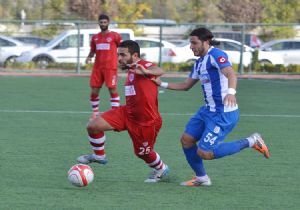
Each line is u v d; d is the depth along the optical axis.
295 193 17.22
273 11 91.62
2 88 46.22
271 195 16.97
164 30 71.38
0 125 28.72
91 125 18.55
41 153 22.39
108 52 32.00
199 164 17.75
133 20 86.44
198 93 44.75
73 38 62.72
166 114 33.53
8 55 63.34
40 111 33.91
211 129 17.05
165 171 18.41
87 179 17.17
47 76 57.88
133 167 20.23
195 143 17.62
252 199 16.50
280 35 69.25
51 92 43.94
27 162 20.81
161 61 61.31
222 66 16.64
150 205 15.74
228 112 17.02
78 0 86.56
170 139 25.73
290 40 67.00
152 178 18.36
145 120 17.77
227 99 16.30
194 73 17.53
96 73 32.16
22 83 50.47
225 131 17.17
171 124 29.89
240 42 63.34
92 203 15.84
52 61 62.56
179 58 63.88
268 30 69.44
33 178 18.53
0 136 25.80
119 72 61.03
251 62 62.97
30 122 29.83
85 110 34.78
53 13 88.88
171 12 104.00
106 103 38.62
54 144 24.22
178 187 17.70
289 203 16.17
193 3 100.69
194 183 17.91
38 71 62.34
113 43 32.16
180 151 23.22
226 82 16.89
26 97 40.62
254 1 92.06
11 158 21.42
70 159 21.45
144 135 17.86
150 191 17.19
